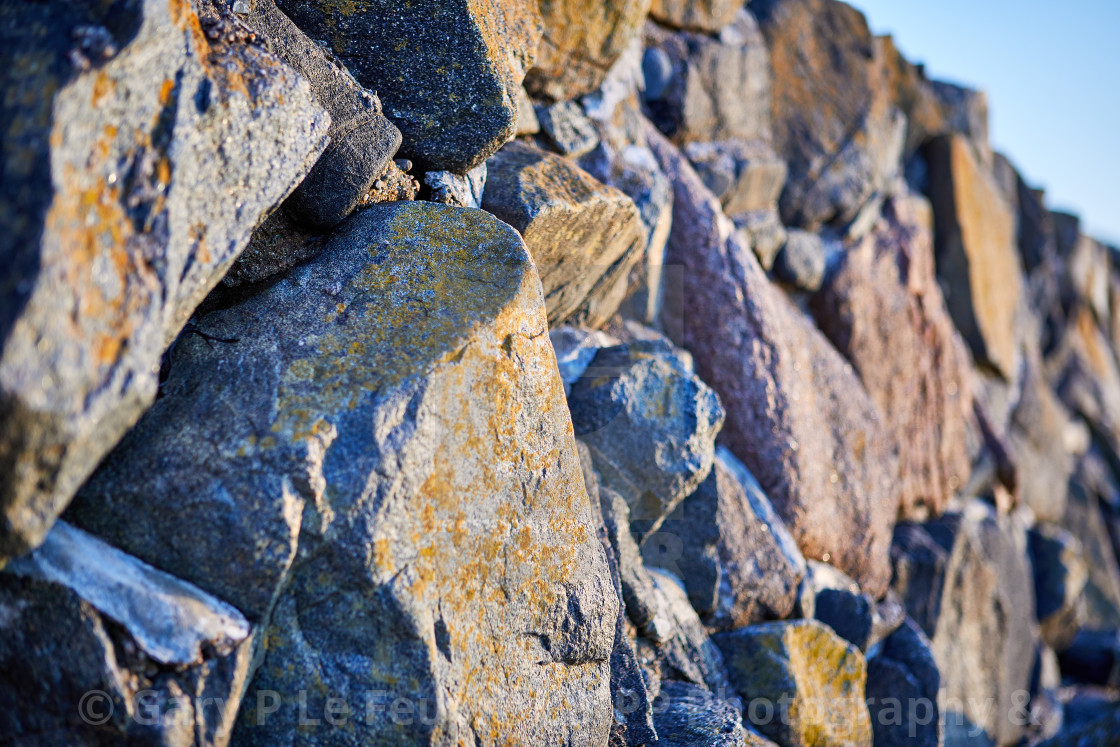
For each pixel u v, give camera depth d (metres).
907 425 5.42
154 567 1.89
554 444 2.36
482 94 2.72
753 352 4.08
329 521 1.93
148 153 1.76
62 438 1.57
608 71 3.95
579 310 3.58
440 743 1.99
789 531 4.07
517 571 2.22
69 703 1.79
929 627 4.93
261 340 2.19
